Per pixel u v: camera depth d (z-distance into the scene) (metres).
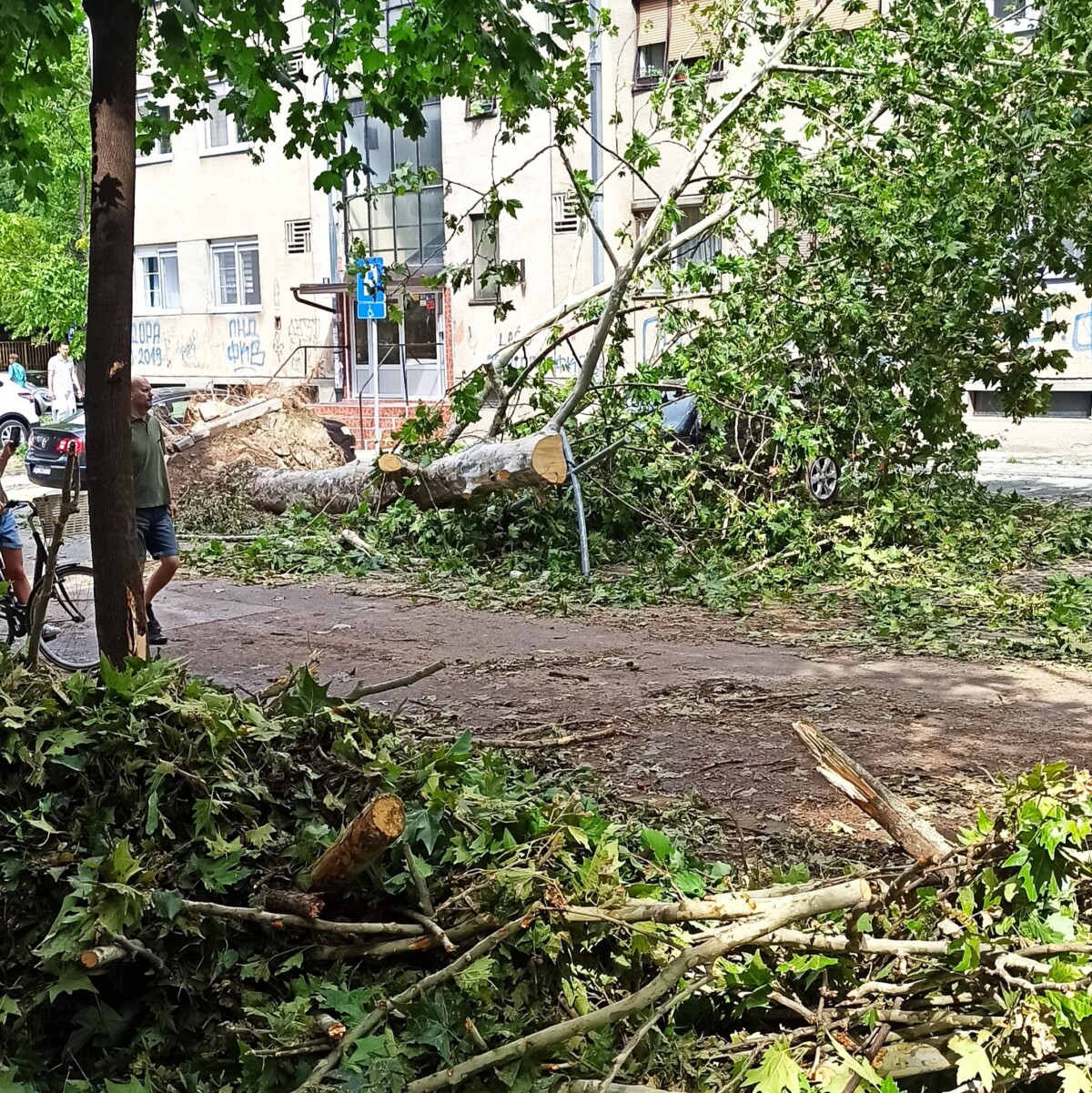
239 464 15.51
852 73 11.65
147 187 33.62
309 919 3.18
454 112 26.91
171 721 3.69
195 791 3.51
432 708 6.72
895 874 3.50
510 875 3.22
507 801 3.76
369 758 3.84
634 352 22.30
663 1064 2.89
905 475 12.80
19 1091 2.85
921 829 3.42
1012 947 2.87
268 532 13.39
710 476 12.53
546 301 25.91
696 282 12.00
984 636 8.50
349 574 11.45
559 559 11.40
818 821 4.91
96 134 5.13
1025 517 13.25
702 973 3.06
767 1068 2.70
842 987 3.04
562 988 3.08
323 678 7.51
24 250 28.48
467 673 7.56
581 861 3.52
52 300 28.33
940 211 11.62
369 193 12.17
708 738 6.09
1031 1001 2.70
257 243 31.78
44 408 27.67
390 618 9.52
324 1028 2.91
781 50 12.00
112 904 3.04
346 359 29.80
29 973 3.14
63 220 29.61
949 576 10.67
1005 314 12.23
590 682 7.31
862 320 11.54
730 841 4.67
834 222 11.76
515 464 11.16
